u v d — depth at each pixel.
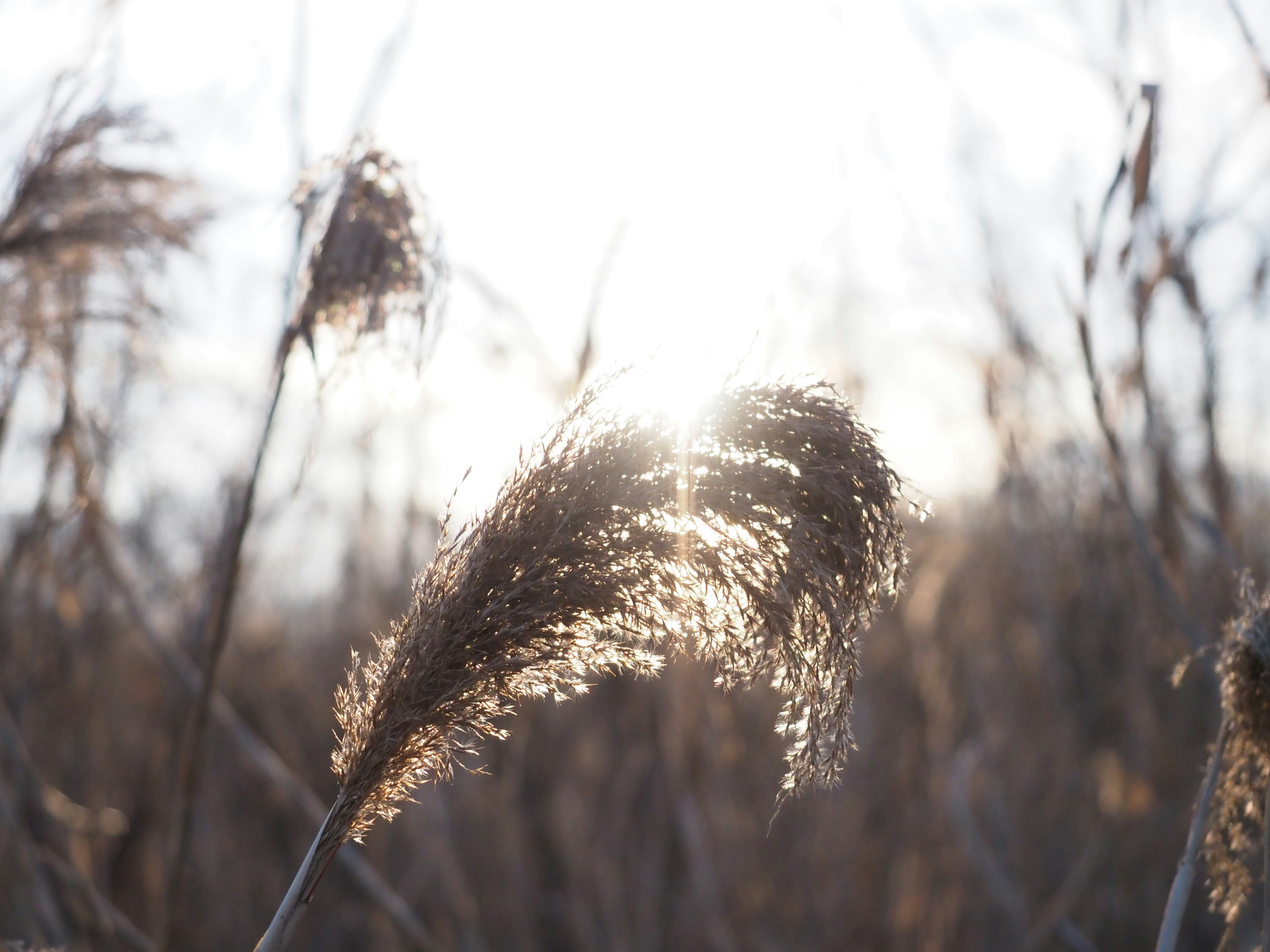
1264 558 3.21
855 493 0.96
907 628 4.38
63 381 2.46
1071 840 4.08
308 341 1.70
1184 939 3.93
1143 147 2.13
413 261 1.69
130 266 2.34
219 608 2.14
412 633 1.00
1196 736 3.95
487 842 4.25
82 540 2.85
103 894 4.00
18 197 2.14
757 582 0.96
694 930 4.06
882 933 4.11
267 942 0.96
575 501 0.97
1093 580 3.94
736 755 4.05
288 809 4.68
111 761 4.21
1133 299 2.44
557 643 0.99
